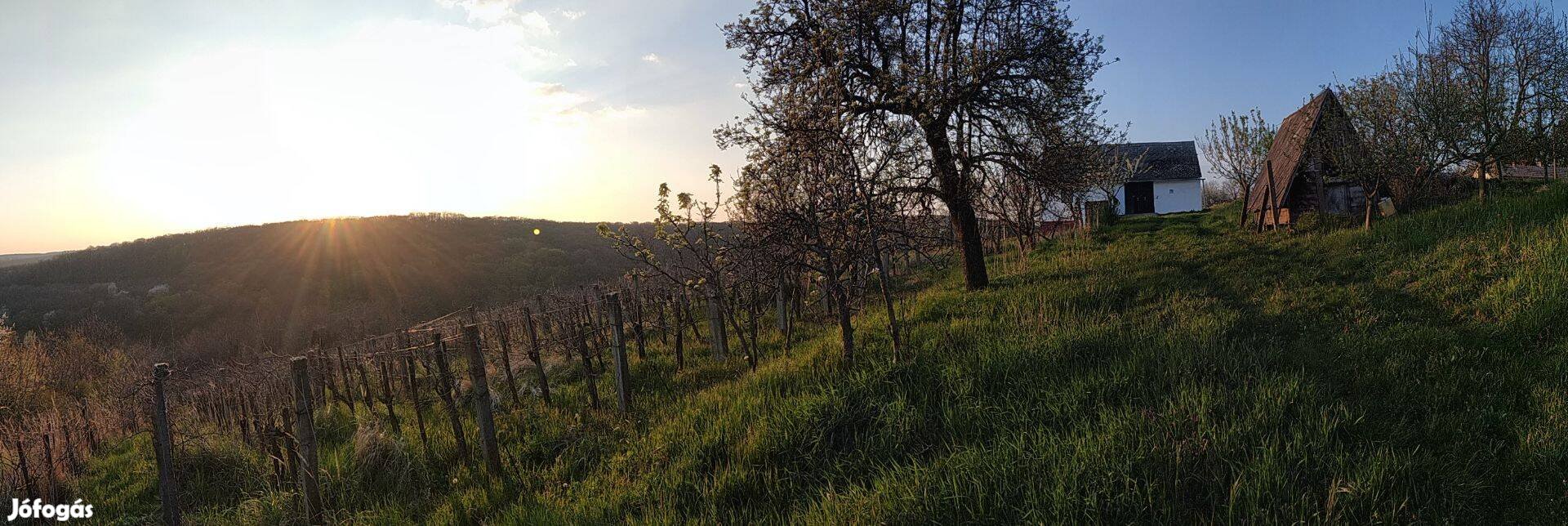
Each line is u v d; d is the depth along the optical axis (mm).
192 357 37062
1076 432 5188
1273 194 15094
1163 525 4055
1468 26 14336
